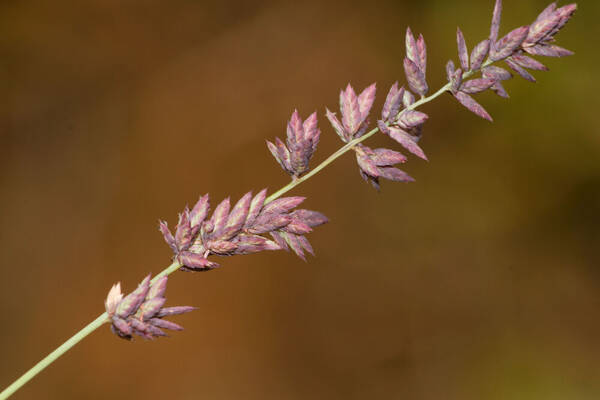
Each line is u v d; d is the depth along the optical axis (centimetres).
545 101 79
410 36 24
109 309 24
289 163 24
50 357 23
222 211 24
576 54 77
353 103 24
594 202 77
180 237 24
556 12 24
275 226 24
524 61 24
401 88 24
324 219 24
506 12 80
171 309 24
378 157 24
